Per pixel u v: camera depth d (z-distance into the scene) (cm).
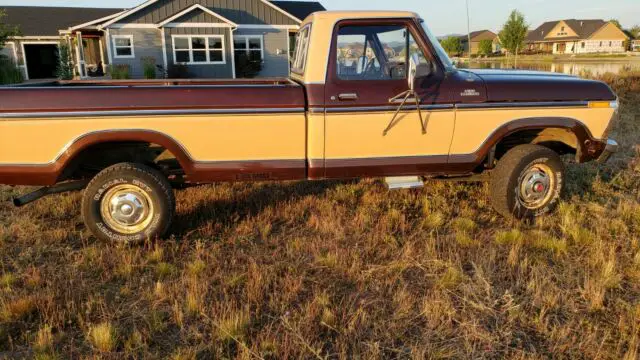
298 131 441
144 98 414
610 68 2583
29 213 517
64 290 361
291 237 462
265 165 445
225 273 386
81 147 411
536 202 501
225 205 538
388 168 464
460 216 509
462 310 334
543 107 474
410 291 362
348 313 328
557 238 452
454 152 471
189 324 323
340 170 457
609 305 343
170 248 437
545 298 345
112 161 479
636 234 459
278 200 546
